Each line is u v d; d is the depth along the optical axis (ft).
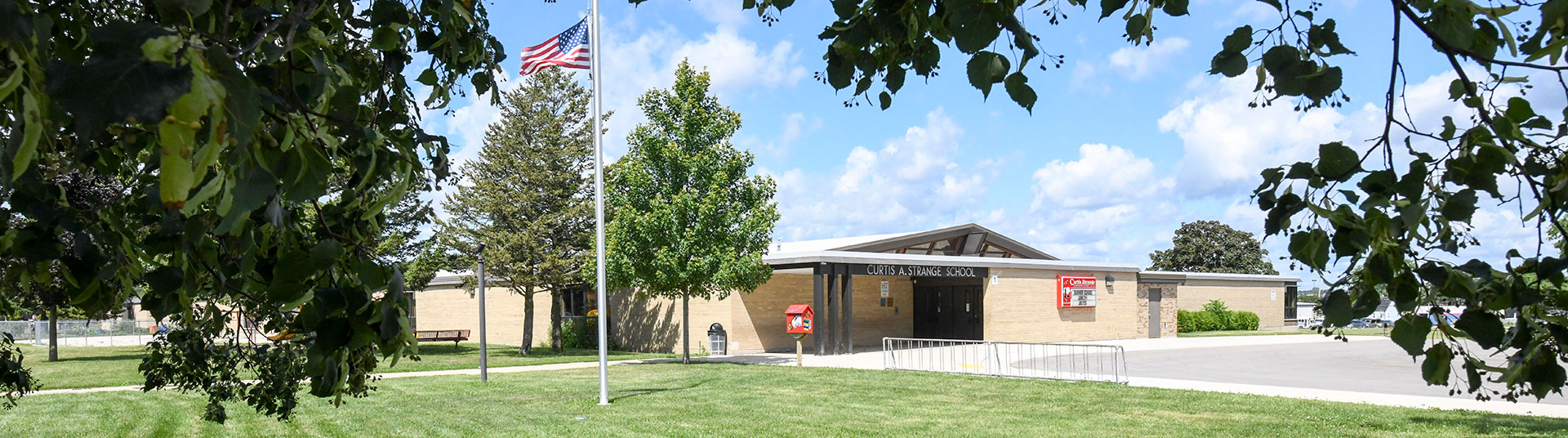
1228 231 206.18
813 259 79.92
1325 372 62.90
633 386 51.75
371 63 7.91
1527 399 43.96
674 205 66.13
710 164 67.31
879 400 44.37
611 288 69.72
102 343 129.29
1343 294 5.21
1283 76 5.08
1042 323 99.91
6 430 34.14
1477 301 5.39
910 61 6.39
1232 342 101.35
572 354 89.45
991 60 5.14
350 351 6.31
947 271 90.12
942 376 57.31
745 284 68.28
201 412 38.70
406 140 6.69
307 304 5.42
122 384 53.78
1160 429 34.68
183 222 6.40
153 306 6.49
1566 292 5.44
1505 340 5.31
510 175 97.09
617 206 68.95
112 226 6.68
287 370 13.74
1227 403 42.83
